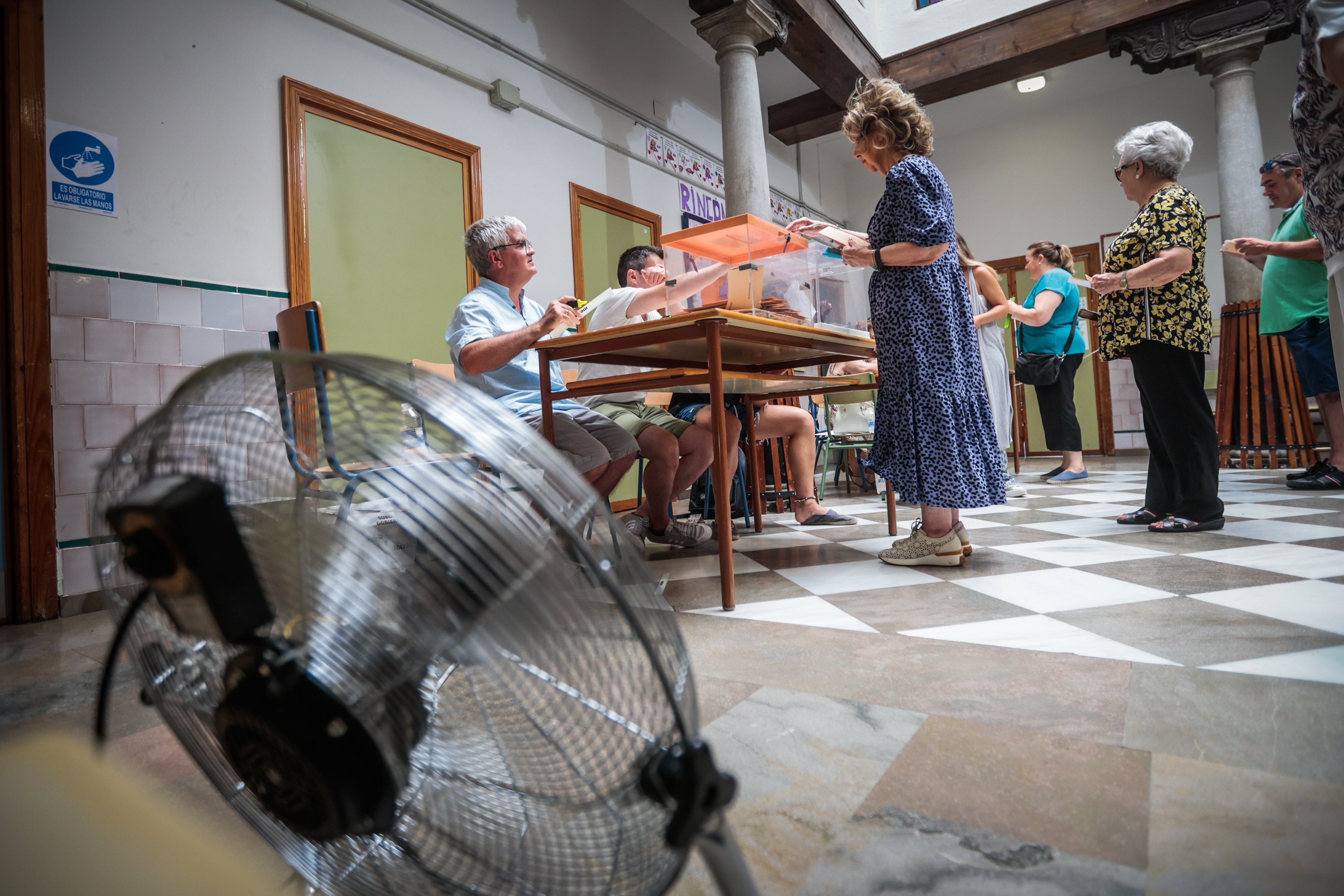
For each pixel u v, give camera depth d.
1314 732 0.89
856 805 0.79
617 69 5.06
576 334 1.92
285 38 3.12
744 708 1.09
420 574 0.39
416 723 0.44
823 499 4.47
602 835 0.42
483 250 2.29
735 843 0.44
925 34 6.15
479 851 0.46
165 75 2.72
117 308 2.53
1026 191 7.82
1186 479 2.45
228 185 2.89
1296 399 4.90
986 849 0.69
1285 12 5.31
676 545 2.75
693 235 2.16
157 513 0.38
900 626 1.51
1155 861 0.66
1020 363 4.75
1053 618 1.50
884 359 2.11
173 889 0.22
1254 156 5.58
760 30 4.92
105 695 0.53
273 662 0.42
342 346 3.32
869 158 2.19
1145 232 2.39
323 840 0.44
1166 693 1.05
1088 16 5.64
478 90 4.00
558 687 0.39
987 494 2.09
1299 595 1.54
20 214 2.28
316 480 0.47
